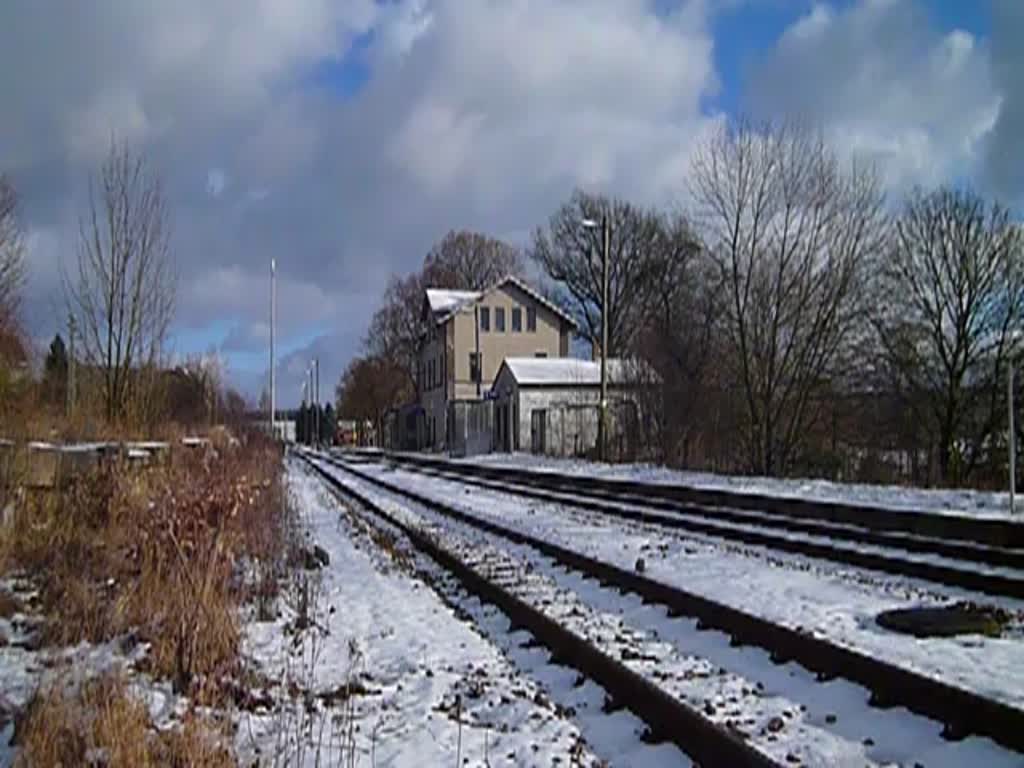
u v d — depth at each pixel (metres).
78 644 7.55
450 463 41.59
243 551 11.78
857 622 8.88
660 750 5.72
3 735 5.66
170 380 30.34
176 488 12.63
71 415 17.34
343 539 17.17
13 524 10.69
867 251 29.86
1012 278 34.69
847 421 30.84
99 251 20.03
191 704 6.20
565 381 52.44
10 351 19.56
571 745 5.84
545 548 14.47
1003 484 24.08
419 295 102.44
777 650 7.82
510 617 9.92
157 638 7.62
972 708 5.77
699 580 11.41
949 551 12.56
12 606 8.72
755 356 29.64
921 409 33.81
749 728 5.99
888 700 6.36
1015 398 30.94
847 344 30.61
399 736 6.18
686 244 39.19
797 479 24.62
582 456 43.16
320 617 9.92
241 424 43.25
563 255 86.19
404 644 8.87
